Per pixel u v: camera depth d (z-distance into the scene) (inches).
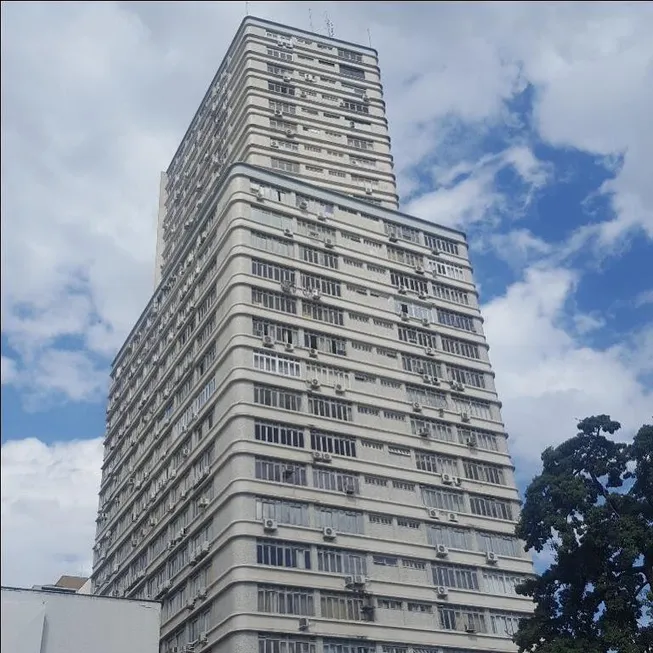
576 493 1513.3
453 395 2244.1
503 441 2253.9
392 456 2022.6
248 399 1876.2
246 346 1945.1
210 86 3174.2
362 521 1875.0
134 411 2721.5
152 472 2337.6
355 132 2859.3
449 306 2404.0
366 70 3051.2
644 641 1401.3
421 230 2502.5
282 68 2891.2
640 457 1526.8
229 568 1681.8
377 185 2785.4
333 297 2171.5
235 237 2108.8
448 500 2054.6
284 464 1845.5
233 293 2025.1
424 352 2255.2
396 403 2106.3
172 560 2041.1
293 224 2231.8
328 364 2049.7
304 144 2748.5
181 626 1871.3
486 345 2407.7
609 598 1445.6
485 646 1878.7
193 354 2223.2
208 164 2982.3
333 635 1683.1
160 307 2647.6
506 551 2065.7
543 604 1553.9
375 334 2187.5
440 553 1929.1
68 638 1561.3
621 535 1443.2
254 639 1596.9
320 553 1774.1
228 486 1786.4
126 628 1624.0
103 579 2650.1
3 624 1513.3
